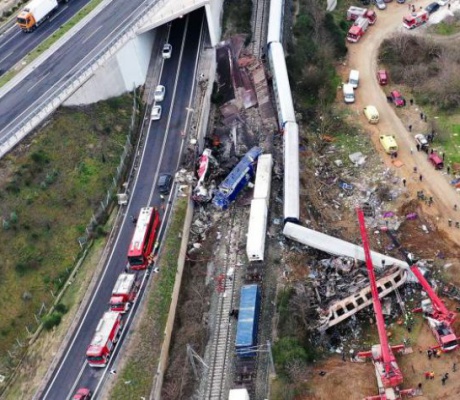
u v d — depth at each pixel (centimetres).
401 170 9988
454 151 10200
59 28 11556
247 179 9606
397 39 12094
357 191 9769
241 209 9400
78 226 9112
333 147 10525
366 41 12544
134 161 10012
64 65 10675
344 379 7550
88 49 10881
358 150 10406
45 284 8612
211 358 7856
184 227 8988
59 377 7769
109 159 9800
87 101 10225
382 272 8394
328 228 9250
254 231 8650
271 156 9812
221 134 10538
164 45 11512
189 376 7644
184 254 8819
